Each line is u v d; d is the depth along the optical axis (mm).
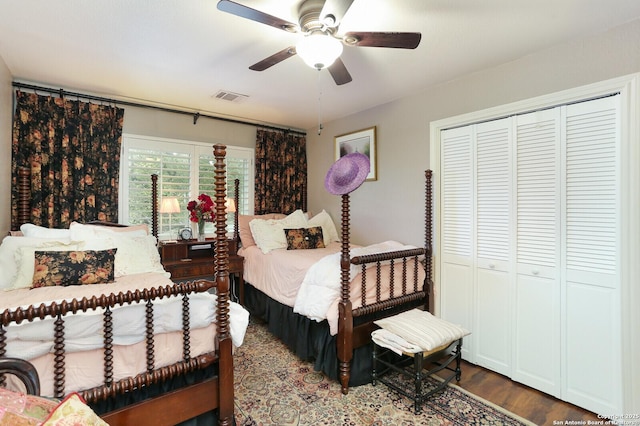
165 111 3461
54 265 2043
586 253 1994
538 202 2215
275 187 4207
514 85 2297
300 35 1952
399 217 3168
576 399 2020
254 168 4133
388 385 2125
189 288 1495
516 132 2324
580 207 2021
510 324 2355
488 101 2447
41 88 2777
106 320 1325
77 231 2414
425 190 2893
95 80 2723
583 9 1687
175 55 2260
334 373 2244
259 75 2629
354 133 3670
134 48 2156
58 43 2084
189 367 1513
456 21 1804
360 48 2133
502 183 2410
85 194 2930
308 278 2453
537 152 2217
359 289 2303
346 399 2061
